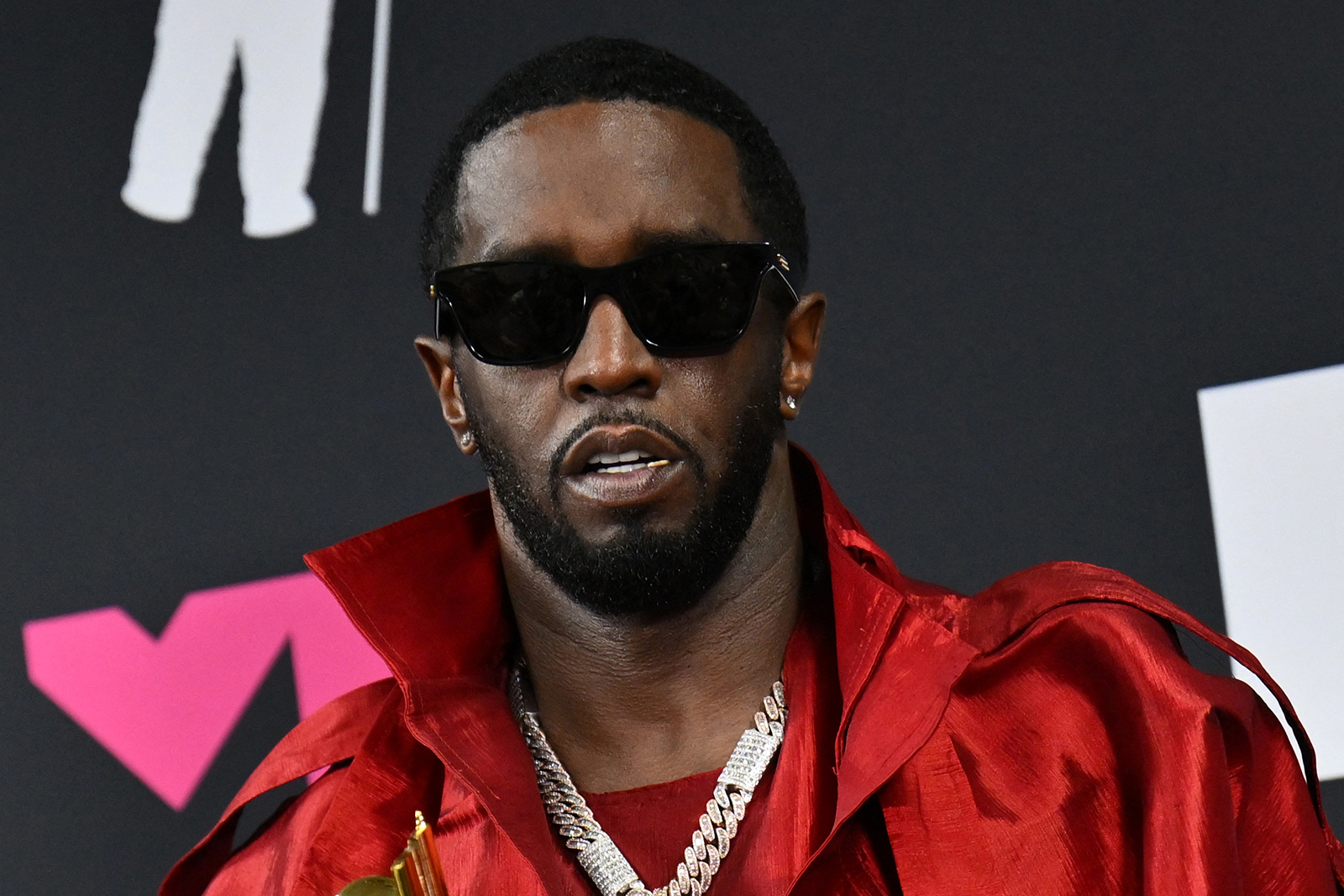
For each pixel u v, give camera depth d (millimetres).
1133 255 6328
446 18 7289
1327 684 5789
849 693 3344
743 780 3416
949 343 6500
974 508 6352
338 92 7301
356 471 6949
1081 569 3568
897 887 3246
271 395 7070
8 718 6855
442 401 3785
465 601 3896
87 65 7480
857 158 6754
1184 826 3033
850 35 6867
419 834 2955
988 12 6707
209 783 6715
